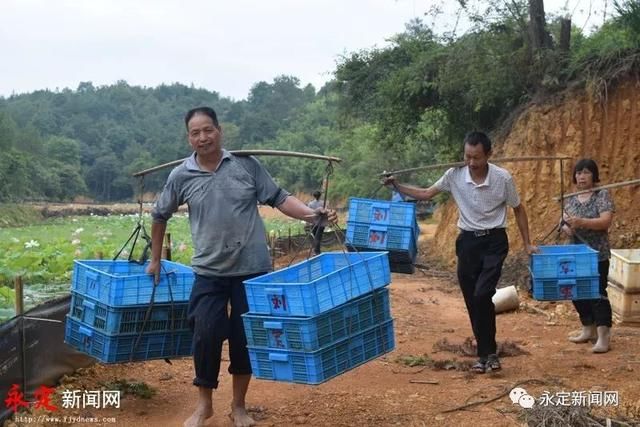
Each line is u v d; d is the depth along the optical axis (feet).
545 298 24.67
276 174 294.46
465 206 22.81
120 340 19.51
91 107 503.61
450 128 66.74
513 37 56.24
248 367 18.52
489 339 22.97
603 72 49.06
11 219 221.05
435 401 20.02
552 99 51.24
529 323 32.58
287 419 19.03
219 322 18.07
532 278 24.86
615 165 47.29
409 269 24.91
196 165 18.48
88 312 20.20
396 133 69.36
